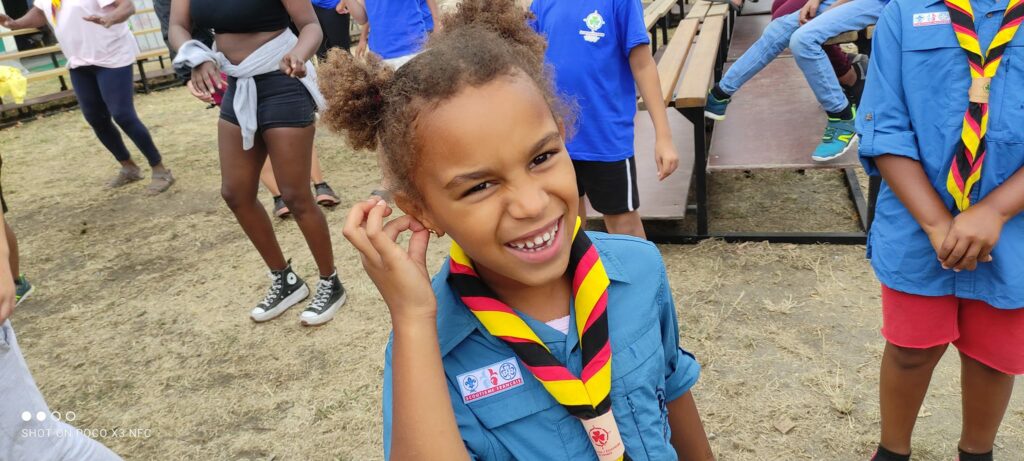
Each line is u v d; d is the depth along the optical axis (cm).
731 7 693
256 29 306
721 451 240
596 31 270
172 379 321
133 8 511
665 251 377
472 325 112
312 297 377
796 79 539
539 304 115
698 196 373
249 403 298
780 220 400
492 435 112
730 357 286
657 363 119
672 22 990
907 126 173
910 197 171
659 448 116
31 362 346
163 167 579
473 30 106
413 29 454
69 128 823
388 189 108
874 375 268
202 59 296
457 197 96
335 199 499
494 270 102
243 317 368
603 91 276
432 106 95
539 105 97
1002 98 159
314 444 269
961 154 163
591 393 107
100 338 362
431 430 97
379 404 288
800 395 262
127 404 306
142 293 407
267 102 311
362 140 109
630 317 118
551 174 98
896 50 172
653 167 449
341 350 327
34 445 167
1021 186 158
